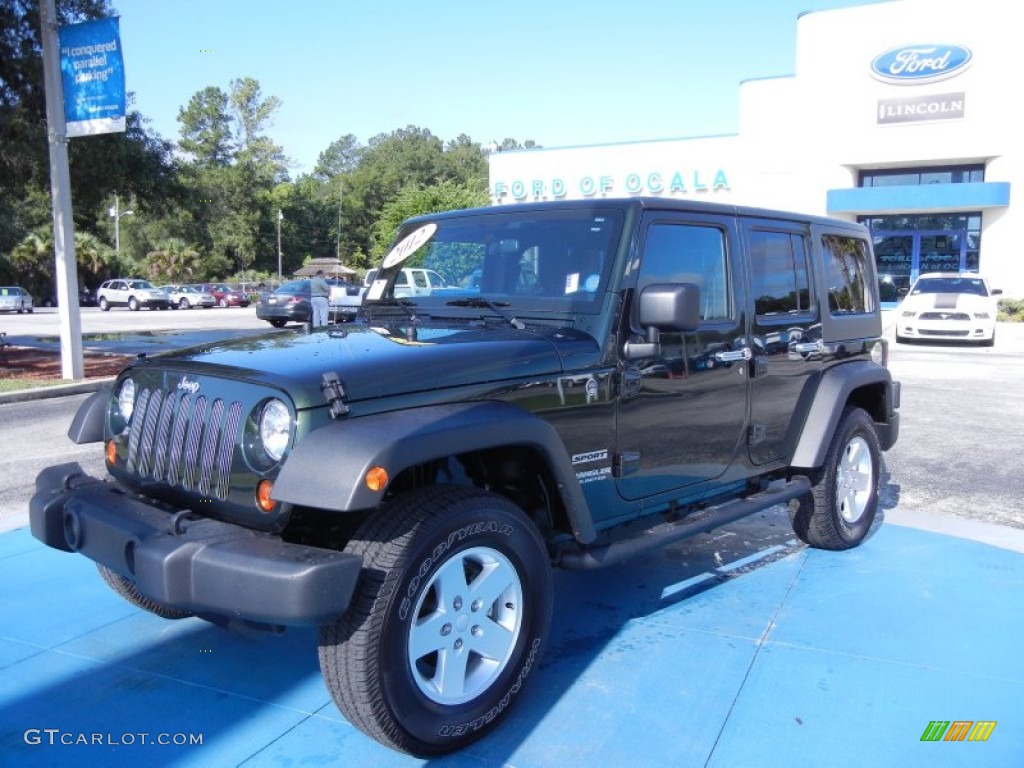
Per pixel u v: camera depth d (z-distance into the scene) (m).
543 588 3.25
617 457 3.65
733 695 3.45
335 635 2.77
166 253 72.06
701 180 32.78
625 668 3.68
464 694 3.02
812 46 30.19
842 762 2.99
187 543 2.76
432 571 2.87
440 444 2.81
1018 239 28.25
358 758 3.01
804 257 4.88
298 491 2.65
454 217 4.36
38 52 14.55
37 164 15.23
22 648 3.89
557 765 2.97
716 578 4.79
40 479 3.54
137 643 3.94
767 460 4.60
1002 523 5.84
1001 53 27.67
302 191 99.06
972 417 9.68
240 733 3.18
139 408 3.40
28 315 39.06
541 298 3.81
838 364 5.13
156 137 16.81
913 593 4.54
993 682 3.56
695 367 4.00
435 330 3.67
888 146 29.55
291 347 3.34
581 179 34.81
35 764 2.98
